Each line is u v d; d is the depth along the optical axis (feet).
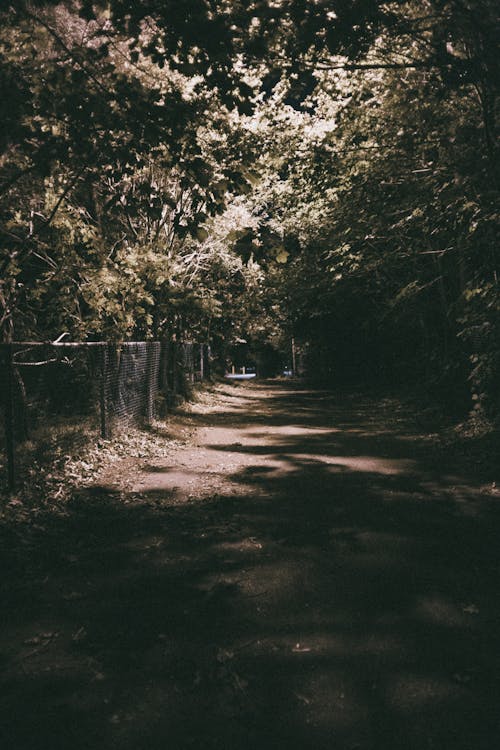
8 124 21.12
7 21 21.59
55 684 12.53
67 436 37.96
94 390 45.96
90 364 47.67
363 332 107.34
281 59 23.61
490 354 38.96
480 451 36.11
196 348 102.37
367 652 13.64
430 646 13.87
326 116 47.34
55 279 43.14
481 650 13.66
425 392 67.77
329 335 122.11
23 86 21.50
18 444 35.40
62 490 27.96
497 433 38.81
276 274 72.64
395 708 11.53
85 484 29.96
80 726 11.14
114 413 43.50
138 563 19.52
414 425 50.90
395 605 16.08
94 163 24.57
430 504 25.99
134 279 44.14
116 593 17.15
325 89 41.57
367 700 11.81
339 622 15.16
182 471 34.09
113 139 23.11
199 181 23.45
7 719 11.37
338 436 48.03
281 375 187.21
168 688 12.35
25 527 22.53
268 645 14.05
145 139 22.52
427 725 11.02
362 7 20.95
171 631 14.82
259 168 42.24
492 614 15.47
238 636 14.52
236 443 45.06
